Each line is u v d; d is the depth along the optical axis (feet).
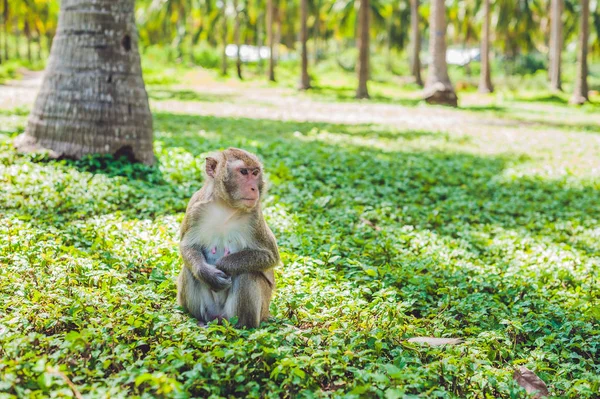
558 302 24.59
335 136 69.31
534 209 42.42
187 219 18.42
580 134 82.79
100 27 38.19
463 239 33.81
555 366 19.33
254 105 107.24
